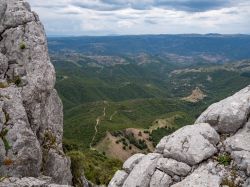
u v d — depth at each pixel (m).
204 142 33.94
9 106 49.44
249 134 34.41
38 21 61.16
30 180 43.88
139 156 39.88
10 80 54.47
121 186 37.75
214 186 30.30
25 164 48.34
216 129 36.31
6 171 46.44
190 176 31.89
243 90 39.34
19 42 57.03
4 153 46.72
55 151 57.22
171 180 33.41
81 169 67.94
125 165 39.44
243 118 35.31
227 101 37.59
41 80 55.38
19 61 56.16
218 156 33.41
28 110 53.56
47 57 58.16
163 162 34.50
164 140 37.44
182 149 34.12
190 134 35.06
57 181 56.03
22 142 48.09
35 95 54.38
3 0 60.41
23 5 61.16
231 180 31.05
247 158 31.73
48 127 58.38
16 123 48.62
